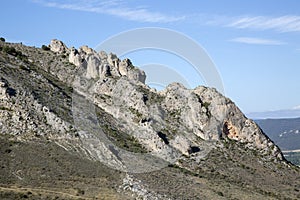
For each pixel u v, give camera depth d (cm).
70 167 11425
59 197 10088
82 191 10500
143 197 10506
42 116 13638
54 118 13538
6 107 13612
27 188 10481
